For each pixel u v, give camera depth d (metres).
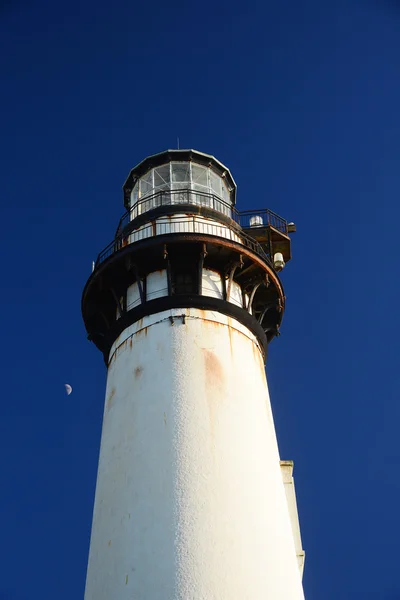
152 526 18.77
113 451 21.25
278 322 26.17
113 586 18.44
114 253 24.25
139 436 20.73
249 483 19.81
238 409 21.28
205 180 27.95
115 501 20.03
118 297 24.70
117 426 21.66
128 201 29.02
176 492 19.12
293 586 18.92
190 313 22.77
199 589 17.47
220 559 18.05
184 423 20.44
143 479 19.77
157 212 25.56
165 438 20.27
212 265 24.25
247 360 22.88
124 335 23.52
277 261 29.56
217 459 19.86
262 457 20.77
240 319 23.61
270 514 19.69
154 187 27.73
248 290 25.17
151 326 22.84
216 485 19.34
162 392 21.25
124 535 19.09
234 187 29.67
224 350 22.41
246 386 22.09
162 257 23.69
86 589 19.61
